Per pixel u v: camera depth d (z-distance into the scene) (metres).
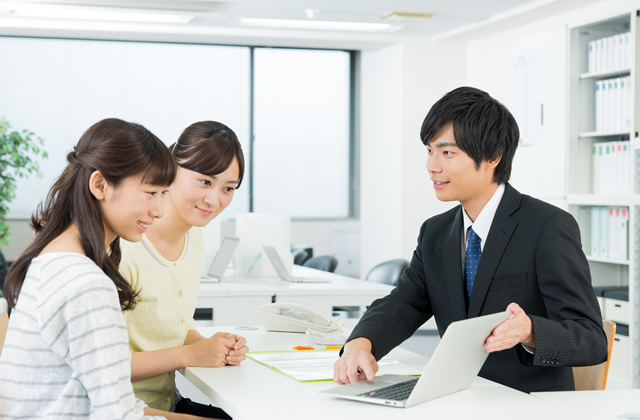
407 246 6.66
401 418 1.22
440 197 1.65
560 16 5.43
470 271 1.69
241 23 6.14
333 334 2.14
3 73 6.76
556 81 4.73
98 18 5.95
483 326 1.28
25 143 6.13
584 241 4.57
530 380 1.58
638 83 4.07
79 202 1.22
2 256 5.57
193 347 1.68
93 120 7.04
